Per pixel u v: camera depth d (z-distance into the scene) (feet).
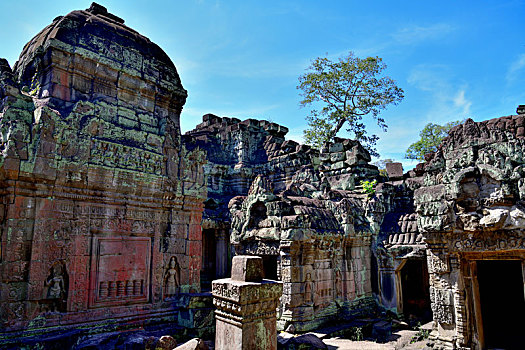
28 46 41.09
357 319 54.19
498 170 38.32
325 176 77.46
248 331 22.54
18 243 29.63
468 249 40.68
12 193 29.81
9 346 27.30
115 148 36.45
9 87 30.99
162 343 29.27
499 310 59.62
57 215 32.19
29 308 29.50
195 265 42.80
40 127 30.99
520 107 54.13
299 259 49.75
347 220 56.85
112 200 36.24
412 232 56.49
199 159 44.21
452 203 41.65
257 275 24.67
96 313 33.50
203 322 37.88
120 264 36.11
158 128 42.11
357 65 103.71
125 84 39.68
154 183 39.32
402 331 50.98
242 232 56.34
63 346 29.04
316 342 38.88
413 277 72.38
